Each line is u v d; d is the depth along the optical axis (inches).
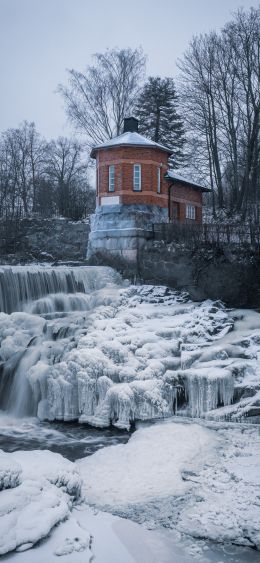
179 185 1269.7
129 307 780.6
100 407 534.9
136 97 1772.9
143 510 327.0
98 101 1716.3
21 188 2105.1
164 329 645.9
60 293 851.4
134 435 474.6
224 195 1903.3
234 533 295.3
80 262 1088.2
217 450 426.9
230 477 371.6
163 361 567.5
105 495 351.9
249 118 1417.3
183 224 916.0
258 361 581.3
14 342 661.3
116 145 1006.4
